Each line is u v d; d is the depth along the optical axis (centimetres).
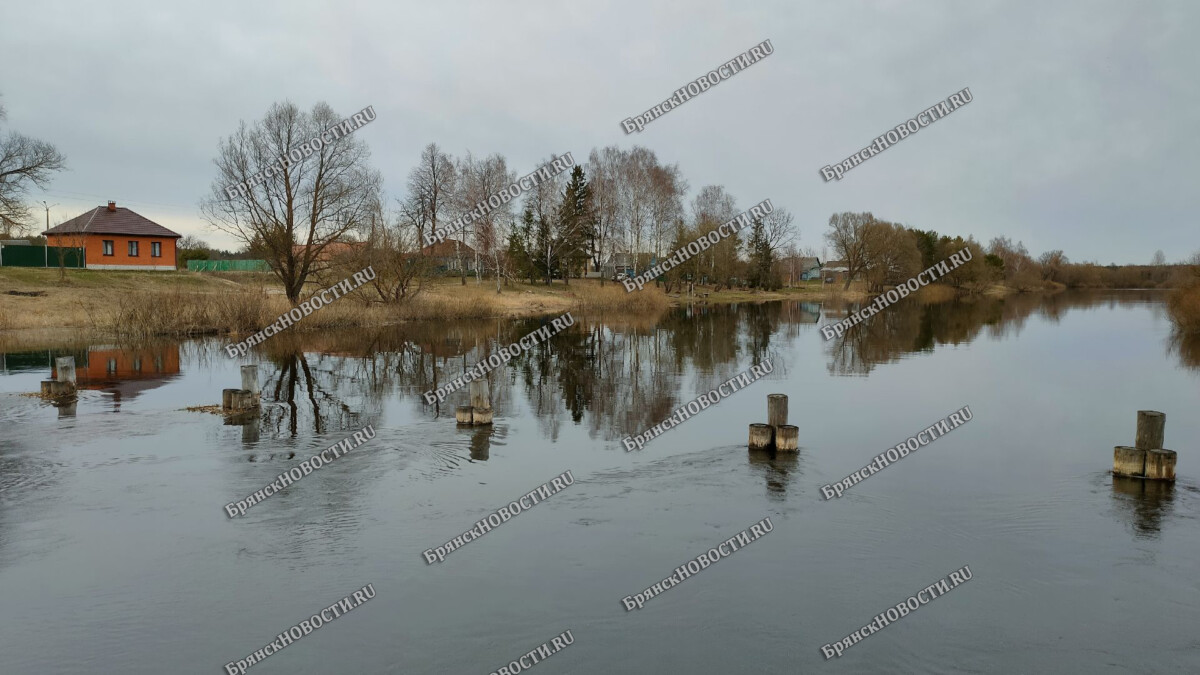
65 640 860
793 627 903
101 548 1106
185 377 2712
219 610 930
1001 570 1066
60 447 1661
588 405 2258
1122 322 5784
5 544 1116
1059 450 1744
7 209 4831
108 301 4641
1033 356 3597
